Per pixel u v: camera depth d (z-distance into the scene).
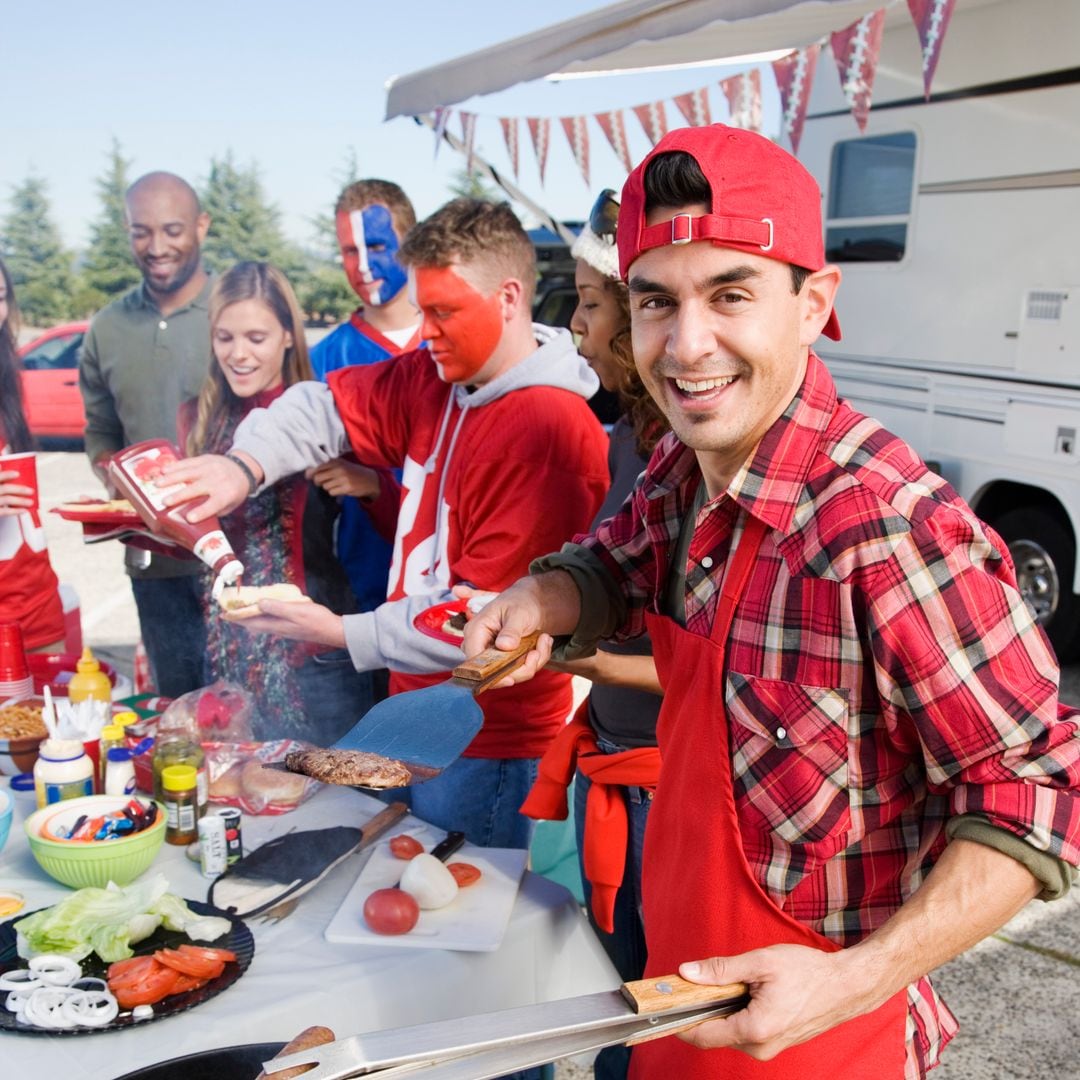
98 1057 1.20
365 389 2.38
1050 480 4.51
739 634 1.10
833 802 1.06
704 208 1.00
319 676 2.66
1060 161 4.33
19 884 1.60
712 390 1.04
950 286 4.89
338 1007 1.32
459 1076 0.80
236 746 1.91
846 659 1.03
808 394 1.09
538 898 1.58
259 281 2.65
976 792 0.99
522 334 2.11
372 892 1.53
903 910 0.97
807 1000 0.90
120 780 1.82
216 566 2.12
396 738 1.17
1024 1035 2.44
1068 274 4.35
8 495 2.65
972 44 4.66
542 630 1.34
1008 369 4.65
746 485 1.08
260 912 1.49
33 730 2.03
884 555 1.00
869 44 2.38
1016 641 0.99
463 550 2.11
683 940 1.16
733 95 3.06
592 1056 2.29
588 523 2.04
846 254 5.48
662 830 1.23
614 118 3.33
